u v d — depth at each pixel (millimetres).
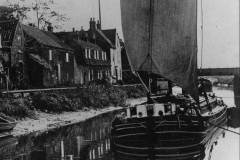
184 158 16438
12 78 38531
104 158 16328
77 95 37781
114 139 18000
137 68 19719
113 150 17984
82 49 55500
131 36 19859
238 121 28875
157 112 16812
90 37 66312
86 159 16109
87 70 56719
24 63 41719
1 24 41250
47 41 47156
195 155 16781
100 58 61875
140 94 56031
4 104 26547
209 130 20266
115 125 17875
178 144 16844
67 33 58156
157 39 19188
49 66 43500
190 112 17922
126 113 17250
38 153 17500
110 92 45094
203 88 23094
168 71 19031
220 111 24375
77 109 35594
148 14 19156
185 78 19172
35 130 24641
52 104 32094
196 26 19641
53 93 34188
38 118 28734
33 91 32219
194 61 19531
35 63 42312
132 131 17016
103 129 25391
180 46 19219
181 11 19156
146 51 19344
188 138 17047
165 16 19094
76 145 19328
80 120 30672
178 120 16734
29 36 44188
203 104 21750
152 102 18156
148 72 19312
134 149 16938
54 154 17172
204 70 62000
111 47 66625
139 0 19359
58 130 24906
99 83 52469
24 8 64000
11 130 22547
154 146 16703
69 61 50969
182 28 19188
